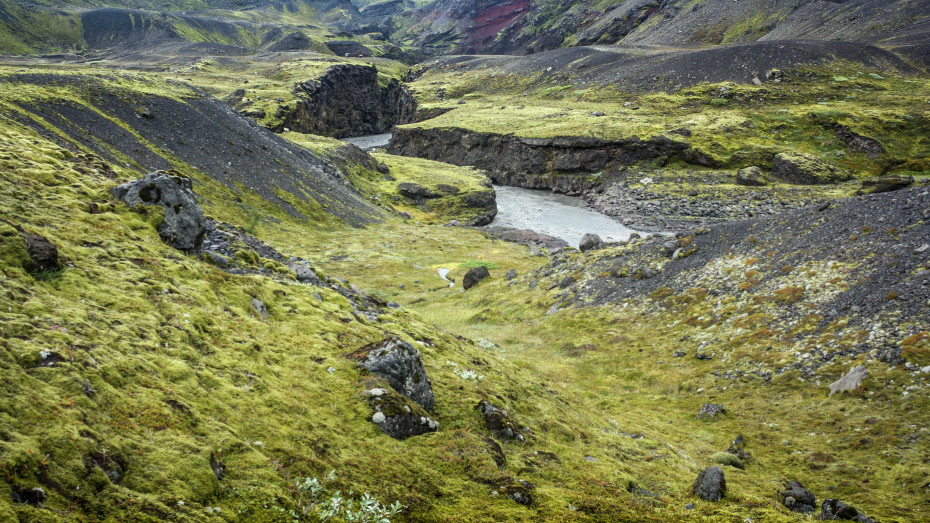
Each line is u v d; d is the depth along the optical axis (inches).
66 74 3395.7
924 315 1013.8
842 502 552.7
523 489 453.4
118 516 256.1
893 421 823.7
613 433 809.5
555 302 1829.5
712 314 1393.9
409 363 570.3
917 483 676.7
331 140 5994.1
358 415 469.1
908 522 576.1
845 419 873.5
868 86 6988.2
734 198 4633.4
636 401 1099.3
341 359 558.3
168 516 271.6
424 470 437.4
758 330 1239.5
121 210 671.1
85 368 337.7
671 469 672.4
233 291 636.7
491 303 2030.0
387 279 2694.4
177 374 401.4
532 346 1488.7
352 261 2974.9
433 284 2647.6
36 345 332.5
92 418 303.3
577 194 5816.9
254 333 558.6
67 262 482.0
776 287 1357.0
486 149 6943.9
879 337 1023.0
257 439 379.6
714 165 5467.5
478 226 4628.4
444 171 6171.3
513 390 777.6
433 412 577.6
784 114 6382.9
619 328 1509.6
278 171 3865.7
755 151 5472.4
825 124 6023.6
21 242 438.3
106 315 430.3
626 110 7450.8
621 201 5029.5
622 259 1919.3
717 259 1637.6
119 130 3083.2
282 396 449.1
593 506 470.9
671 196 4857.3
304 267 960.3
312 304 740.7
